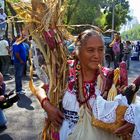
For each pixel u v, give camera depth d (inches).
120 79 94.0
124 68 94.7
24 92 392.8
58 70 97.4
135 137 88.4
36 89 101.3
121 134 89.4
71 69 96.6
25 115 295.3
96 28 98.7
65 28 99.7
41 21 97.7
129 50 730.8
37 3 97.7
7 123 270.5
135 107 88.7
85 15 1686.8
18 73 388.5
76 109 93.0
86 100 93.1
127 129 89.2
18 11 99.8
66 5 100.4
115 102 89.6
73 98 93.8
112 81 93.5
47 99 97.3
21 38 100.9
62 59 97.6
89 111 92.7
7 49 550.3
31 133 246.8
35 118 286.0
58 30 99.0
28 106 327.0
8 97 222.1
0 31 388.5
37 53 99.8
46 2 99.0
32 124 269.0
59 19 99.1
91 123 91.7
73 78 95.5
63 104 94.7
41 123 271.1
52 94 96.6
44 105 96.5
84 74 95.2
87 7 1708.9
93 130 91.7
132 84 91.8
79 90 94.3
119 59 648.4
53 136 97.1
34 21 98.3
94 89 93.8
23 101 347.6
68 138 93.1
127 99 90.5
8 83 487.8
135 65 940.6
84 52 93.8
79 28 100.9
